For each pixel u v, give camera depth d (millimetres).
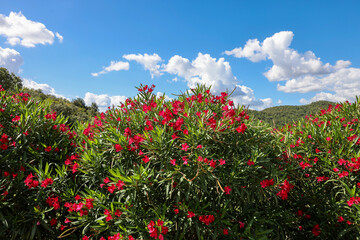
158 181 2379
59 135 3359
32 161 2916
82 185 2949
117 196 2559
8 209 2658
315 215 3203
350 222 2688
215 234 2311
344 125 3672
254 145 2865
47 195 2701
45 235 2789
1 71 22922
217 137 2637
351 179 3031
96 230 2400
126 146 2705
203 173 2330
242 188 2496
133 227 2219
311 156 3385
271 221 2848
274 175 2686
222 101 3045
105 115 3230
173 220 2428
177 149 2582
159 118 2893
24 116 3102
